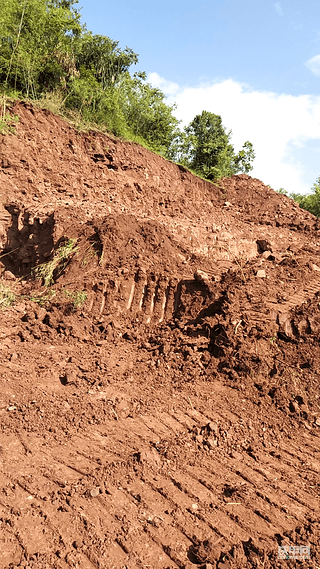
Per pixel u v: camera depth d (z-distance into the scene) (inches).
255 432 196.9
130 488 154.7
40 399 203.6
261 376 229.5
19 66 541.6
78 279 310.0
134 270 310.8
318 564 127.2
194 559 129.0
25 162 452.4
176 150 908.0
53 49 595.2
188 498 152.1
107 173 524.1
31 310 290.7
